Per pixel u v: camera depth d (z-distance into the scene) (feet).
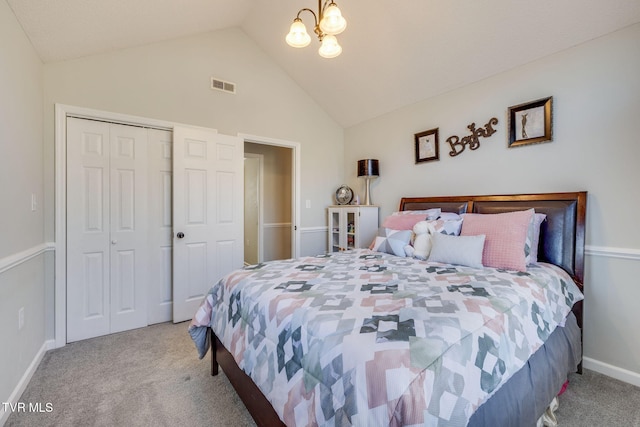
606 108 6.42
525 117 7.68
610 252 6.33
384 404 2.55
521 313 4.28
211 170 9.92
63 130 7.66
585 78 6.70
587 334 6.66
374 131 12.38
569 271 6.60
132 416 5.08
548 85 7.30
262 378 4.06
